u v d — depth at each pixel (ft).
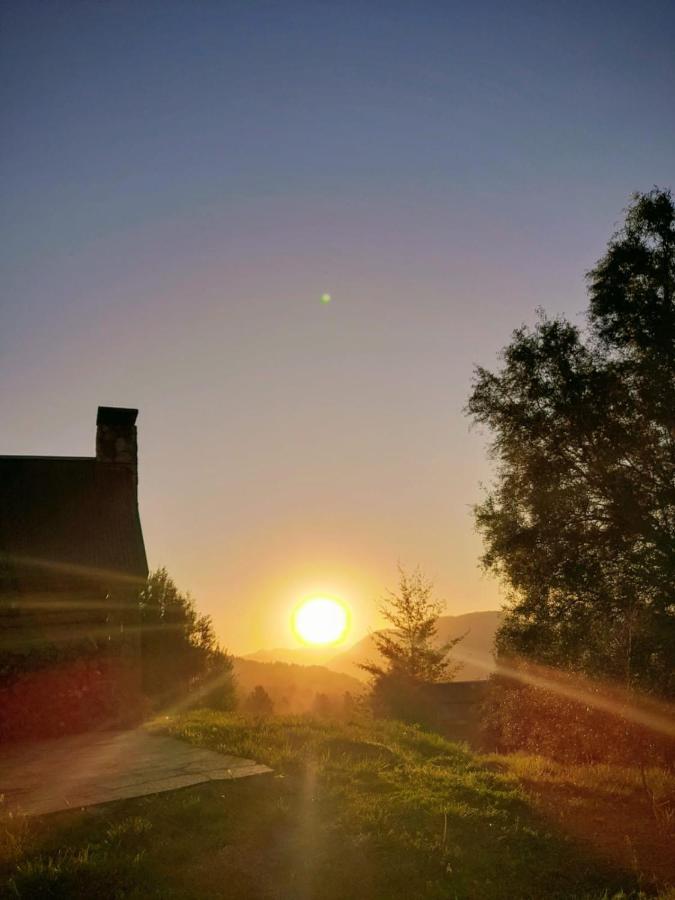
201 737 40.34
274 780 30.99
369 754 39.83
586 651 60.54
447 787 34.71
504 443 63.67
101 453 69.77
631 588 56.75
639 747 54.19
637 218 61.52
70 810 26.13
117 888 20.98
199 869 22.66
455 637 127.85
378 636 128.47
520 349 63.31
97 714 48.34
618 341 60.90
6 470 67.97
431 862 25.30
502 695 73.77
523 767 46.47
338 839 25.82
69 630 55.01
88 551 60.90
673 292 59.77
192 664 90.33
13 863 21.85
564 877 26.50
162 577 94.73
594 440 60.23
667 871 27.81
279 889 22.17
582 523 60.90
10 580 54.90
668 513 57.88
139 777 31.01
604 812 35.63
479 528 65.67
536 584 62.03
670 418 57.57
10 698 45.11
